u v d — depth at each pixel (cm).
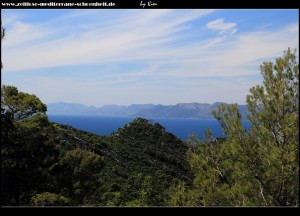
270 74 585
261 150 568
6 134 1059
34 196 1116
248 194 563
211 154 663
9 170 1081
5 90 1234
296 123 532
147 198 1199
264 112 571
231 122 609
